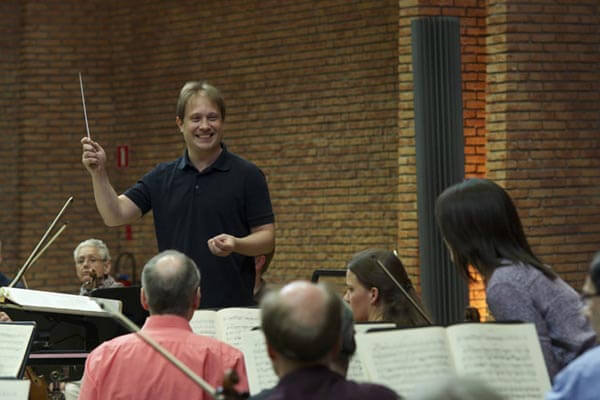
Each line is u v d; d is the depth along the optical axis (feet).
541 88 47.11
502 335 17.44
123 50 68.85
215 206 26.66
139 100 68.39
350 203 57.47
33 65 67.46
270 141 61.36
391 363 17.26
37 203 67.56
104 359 20.31
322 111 58.75
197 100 26.48
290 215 60.34
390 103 55.62
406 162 49.55
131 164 68.74
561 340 18.33
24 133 67.36
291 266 60.23
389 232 55.62
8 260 67.05
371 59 56.39
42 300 27.04
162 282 20.08
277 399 13.67
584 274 47.80
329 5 58.39
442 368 17.26
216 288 26.66
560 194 47.39
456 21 42.11
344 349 16.25
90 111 68.85
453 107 41.93
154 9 67.46
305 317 13.55
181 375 20.01
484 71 49.11
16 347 21.31
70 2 68.28
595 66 48.08
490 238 18.81
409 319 23.79
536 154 47.09
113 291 32.65
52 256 67.77
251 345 20.25
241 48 62.90
